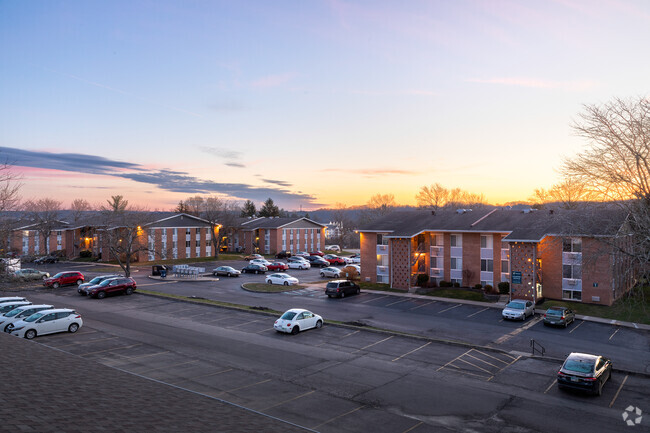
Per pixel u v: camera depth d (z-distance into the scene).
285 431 9.77
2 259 34.09
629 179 19.55
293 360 22.59
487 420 15.68
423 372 21.06
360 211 170.62
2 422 7.21
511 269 41.38
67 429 7.42
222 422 9.62
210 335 27.59
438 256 49.47
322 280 57.28
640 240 18.62
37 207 88.19
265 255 95.31
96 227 82.19
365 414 15.91
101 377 12.41
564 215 23.61
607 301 38.31
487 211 52.69
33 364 12.62
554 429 15.00
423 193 114.19
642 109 19.19
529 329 31.22
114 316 33.06
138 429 8.12
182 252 84.25
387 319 34.03
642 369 22.48
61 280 48.25
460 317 35.06
